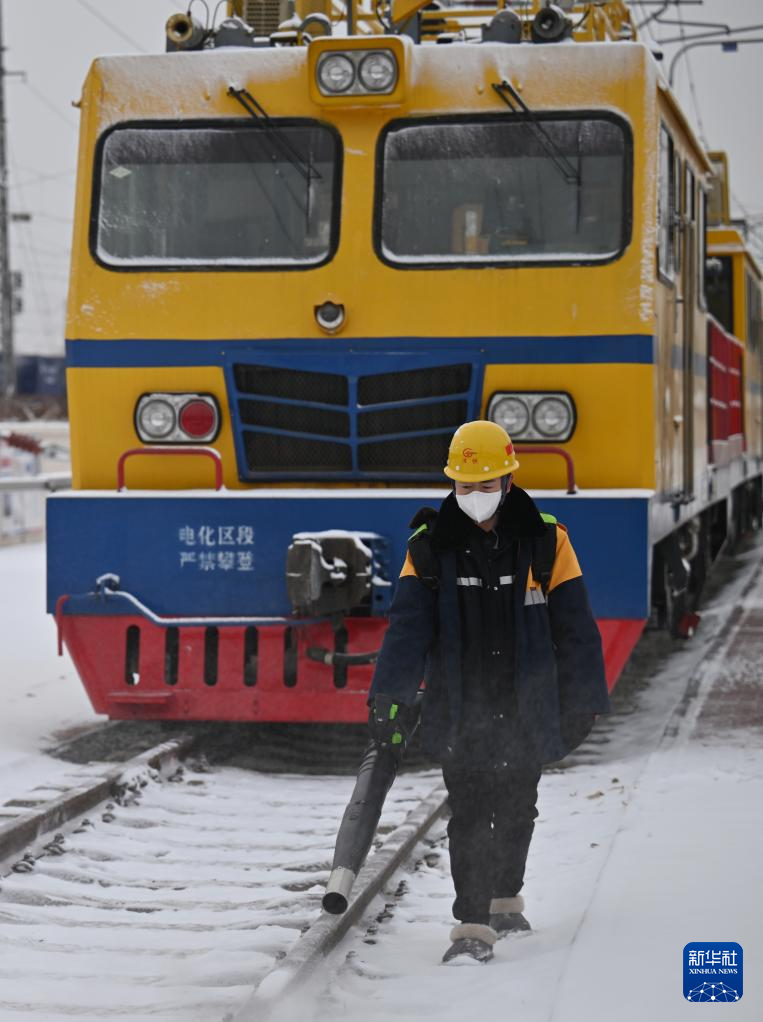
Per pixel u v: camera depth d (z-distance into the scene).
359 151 17.86
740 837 12.45
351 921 10.75
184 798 15.34
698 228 22.67
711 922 10.22
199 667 17.23
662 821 13.21
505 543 10.02
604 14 21.34
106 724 19.58
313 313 17.69
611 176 17.56
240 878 12.55
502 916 10.66
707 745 16.69
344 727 20.69
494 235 17.69
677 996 8.80
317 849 13.50
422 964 10.08
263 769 17.73
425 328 17.56
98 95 18.34
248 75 18.11
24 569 41.84
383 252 17.67
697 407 22.89
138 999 9.45
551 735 9.91
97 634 17.42
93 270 18.09
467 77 17.81
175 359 17.91
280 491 17.22
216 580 17.12
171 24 18.53
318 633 17.08
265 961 10.09
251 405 17.92
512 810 10.53
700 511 24.94
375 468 17.77
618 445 17.28
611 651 16.84
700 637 26.08
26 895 11.94
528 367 17.41
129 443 18.02
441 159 17.80
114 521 17.30
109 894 12.05
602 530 16.70
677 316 20.25
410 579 10.09
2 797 14.96
